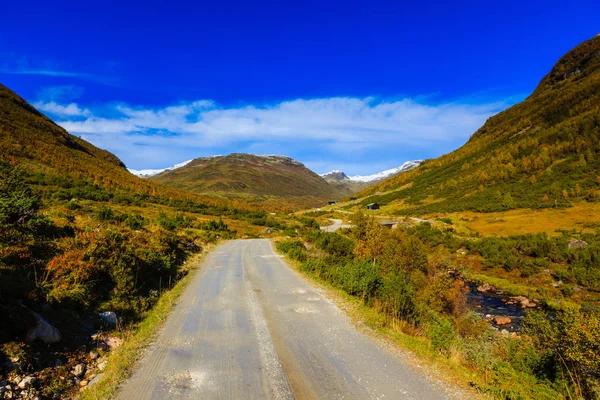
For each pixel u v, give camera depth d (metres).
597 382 5.94
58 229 13.70
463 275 32.69
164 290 12.58
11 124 91.19
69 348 6.42
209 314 9.60
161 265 15.38
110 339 7.41
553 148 100.50
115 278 10.58
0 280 7.21
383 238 27.38
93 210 33.38
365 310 9.98
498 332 15.27
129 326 8.47
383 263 23.00
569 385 6.11
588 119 105.81
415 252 24.42
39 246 10.52
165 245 19.48
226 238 40.78
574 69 198.75
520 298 25.09
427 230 54.84
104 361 6.39
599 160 82.75
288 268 18.44
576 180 77.69
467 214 77.62
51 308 7.46
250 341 7.39
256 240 38.47
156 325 8.52
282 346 7.09
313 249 28.64
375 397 4.98
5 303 6.24
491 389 5.29
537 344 8.20
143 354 6.64
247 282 14.42
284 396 5.04
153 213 52.28
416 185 147.75
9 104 109.94
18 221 11.70
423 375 5.73
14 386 4.79
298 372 5.86
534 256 35.50
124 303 9.65
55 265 9.20
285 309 10.05
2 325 5.67
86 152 125.75
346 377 5.64
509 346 9.07
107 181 78.00
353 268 13.82
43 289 7.82
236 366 6.11
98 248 11.52
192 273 16.62
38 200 13.33
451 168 150.25
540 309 22.62
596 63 175.88
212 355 6.61
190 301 11.16
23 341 5.71
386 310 10.28
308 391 5.19
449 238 46.84
